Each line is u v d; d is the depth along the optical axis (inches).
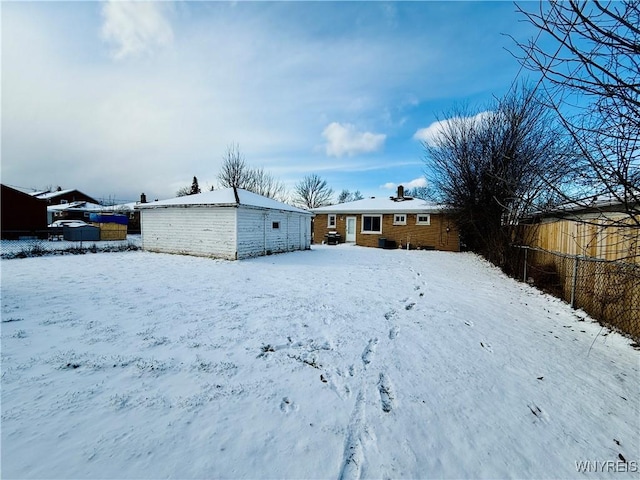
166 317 184.7
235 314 194.4
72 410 91.1
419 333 171.2
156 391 103.4
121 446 76.9
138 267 385.4
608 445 88.0
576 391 116.4
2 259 452.8
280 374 120.1
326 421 92.8
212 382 111.2
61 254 523.2
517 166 366.6
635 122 83.4
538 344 161.8
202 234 510.9
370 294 263.9
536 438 89.6
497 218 461.1
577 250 235.1
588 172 128.8
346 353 142.4
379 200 943.7
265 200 618.5
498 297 269.9
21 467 68.5
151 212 571.8
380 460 78.0
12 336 149.1
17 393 99.2
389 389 113.6
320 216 919.7
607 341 167.2
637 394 115.4
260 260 485.7
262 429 87.0
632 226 94.0
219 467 71.8
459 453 82.0
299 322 182.5
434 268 447.8
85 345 140.1
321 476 71.5
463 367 132.6
